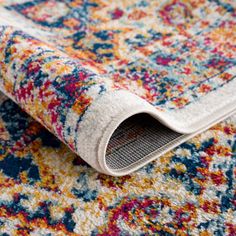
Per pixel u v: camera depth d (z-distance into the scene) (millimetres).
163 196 858
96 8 1406
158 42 1236
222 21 1302
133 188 880
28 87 940
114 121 813
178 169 907
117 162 891
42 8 1415
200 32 1268
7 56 1007
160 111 966
